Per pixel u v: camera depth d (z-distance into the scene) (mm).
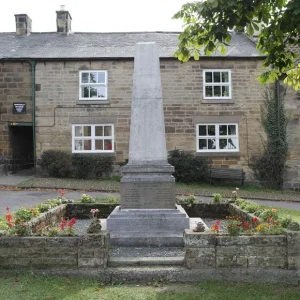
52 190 16172
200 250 5840
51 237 5918
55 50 20562
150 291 5320
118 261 6051
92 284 5523
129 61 19562
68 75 19594
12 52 20344
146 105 8547
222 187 18547
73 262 5879
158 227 7957
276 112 19328
